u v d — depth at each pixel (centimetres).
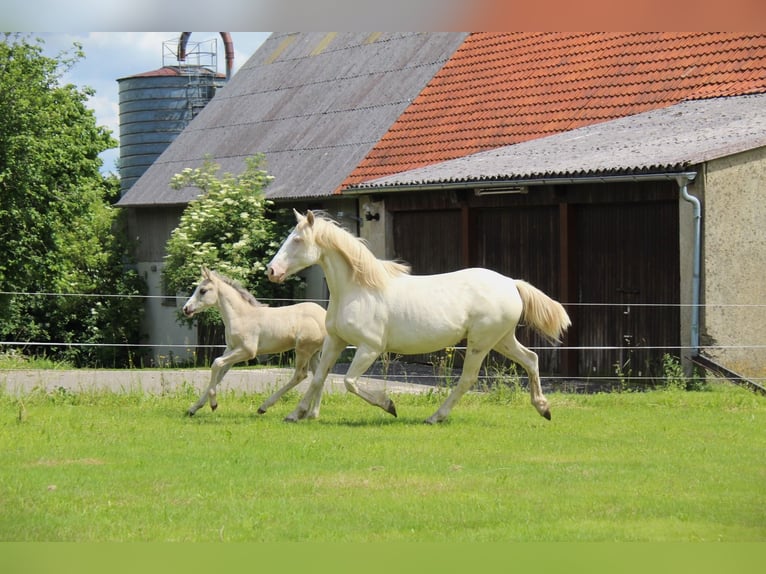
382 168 2791
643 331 1989
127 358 3588
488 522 856
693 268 1845
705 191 1845
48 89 3231
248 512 882
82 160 3281
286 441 1205
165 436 1241
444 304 1328
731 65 2438
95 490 955
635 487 980
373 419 1394
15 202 3112
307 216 1305
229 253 2859
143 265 3644
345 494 947
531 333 2178
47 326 3606
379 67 3353
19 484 977
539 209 2162
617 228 2025
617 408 1541
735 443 1225
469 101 2886
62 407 1515
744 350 1889
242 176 3014
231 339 1423
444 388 1717
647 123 2284
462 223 2269
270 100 3625
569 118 2581
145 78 4625
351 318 1319
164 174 3606
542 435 1266
